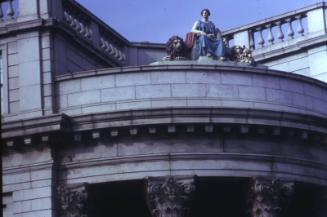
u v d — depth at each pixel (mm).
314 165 39406
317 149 39906
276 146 38406
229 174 37094
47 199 36844
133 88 38094
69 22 41938
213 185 38094
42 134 36906
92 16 43625
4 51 39438
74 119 37000
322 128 39438
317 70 45656
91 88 38250
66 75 38531
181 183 36562
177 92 38094
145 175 36656
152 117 36594
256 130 37656
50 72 38656
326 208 39906
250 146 37812
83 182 36906
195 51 41000
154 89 38062
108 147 37125
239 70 38875
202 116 36781
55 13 40062
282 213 38031
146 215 40875
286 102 39531
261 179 37375
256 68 39219
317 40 45688
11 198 37562
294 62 46625
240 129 37312
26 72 38781
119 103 37906
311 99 40625
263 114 37500
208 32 41625
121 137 37094
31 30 39188
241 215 40844
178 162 36844
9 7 40062
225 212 41375
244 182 37750
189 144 37125
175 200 36406
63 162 37375
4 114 38500
